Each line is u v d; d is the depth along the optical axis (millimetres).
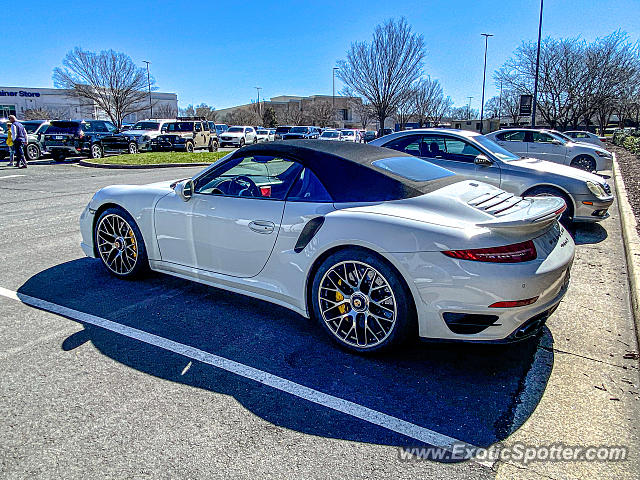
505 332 2646
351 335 3053
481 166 6402
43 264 4832
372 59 31969
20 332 3264
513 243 2621
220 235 3576
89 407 2432
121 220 4234
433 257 2660
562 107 28016
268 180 3496
